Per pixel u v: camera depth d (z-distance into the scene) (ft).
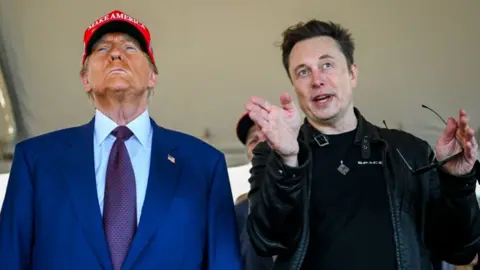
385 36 9.49
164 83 9.79
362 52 9.65
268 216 4.11
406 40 9.50
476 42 9.46
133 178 4.26
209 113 10.17
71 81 9.46
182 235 4.20
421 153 4.63
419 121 10.30
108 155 4.38
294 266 4.23
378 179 4.48
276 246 4.28
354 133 4.72
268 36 9.48
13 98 9.40
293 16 9.32
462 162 4.05
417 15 9.23
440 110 10.16
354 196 4.42
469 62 9.66
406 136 4.79
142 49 4.61
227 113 10.18
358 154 4.59
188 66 9.70
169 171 4.39
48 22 8.95
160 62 9.61
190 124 10.23
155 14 9.14
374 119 10.36
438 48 9.55
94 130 4.51
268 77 9.92
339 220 4.36
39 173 4.22
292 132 3.93
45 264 3.98
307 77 4.76
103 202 4.15
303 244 4.25
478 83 9.82
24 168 4.26
